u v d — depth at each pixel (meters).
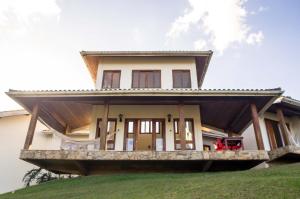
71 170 12.90
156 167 11.91
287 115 16.34
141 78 14.98
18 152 15.92
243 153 10.70
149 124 14.28
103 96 11.89
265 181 6.40
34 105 12.13
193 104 13.62
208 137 17.58
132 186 8.05
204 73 16.80
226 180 7.38
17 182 15.22
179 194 6.19
